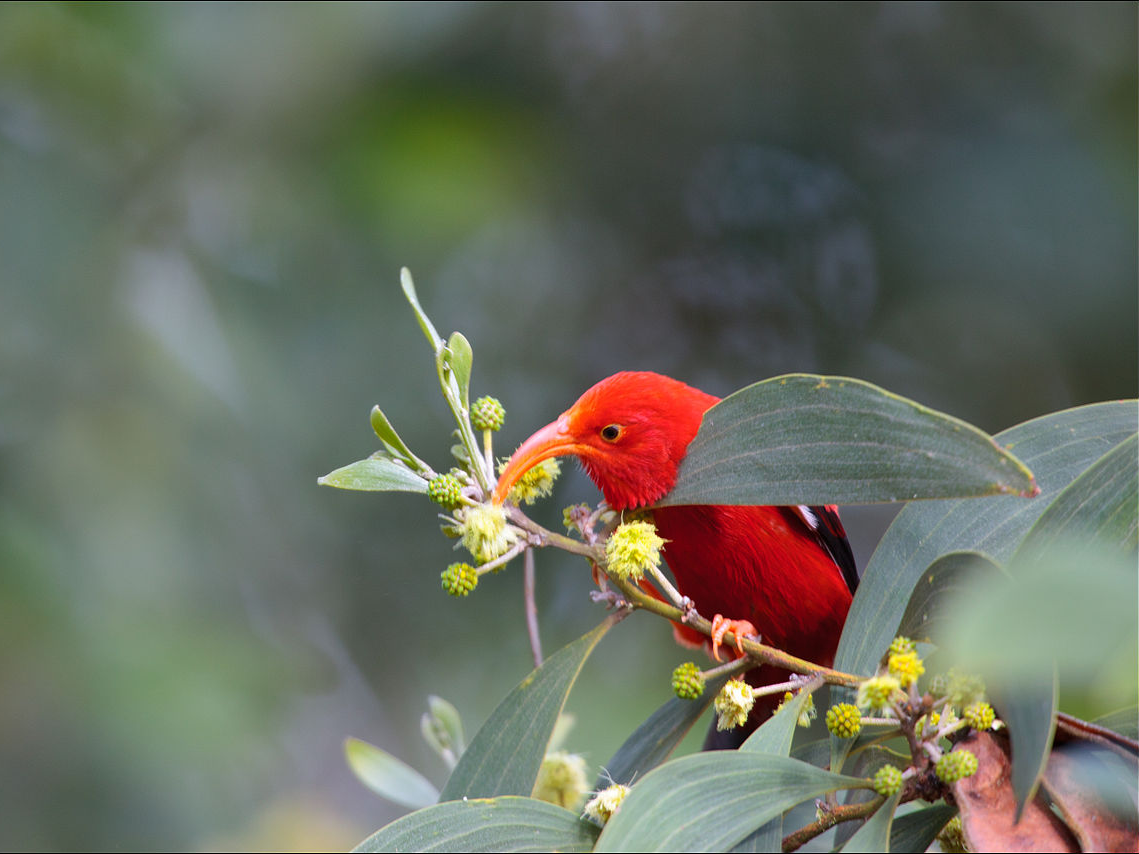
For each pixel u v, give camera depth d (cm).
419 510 1153
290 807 948
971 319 1291
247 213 1157
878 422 359
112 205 1120
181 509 1016
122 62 1149
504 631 1145
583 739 1044
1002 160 1279
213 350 1085
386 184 1194
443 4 1241
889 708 339
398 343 1172
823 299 1369
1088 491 340
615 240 1398
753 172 1393
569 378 1363
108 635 935
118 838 891
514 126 1293
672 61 1377
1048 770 334
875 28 1358
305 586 1067
